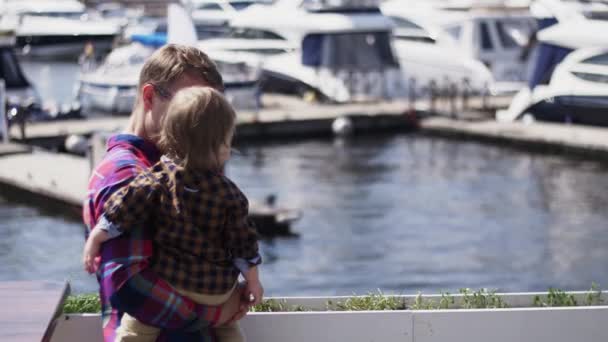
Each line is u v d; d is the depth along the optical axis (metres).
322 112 37.00
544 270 19.34
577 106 34.12
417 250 20.72
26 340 3.37
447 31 41.03
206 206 3.45
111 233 3.41
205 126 3.42
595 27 34.06
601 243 21.19
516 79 41.00
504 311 4.34
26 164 26.38
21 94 36.66
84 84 38.50
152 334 3.53
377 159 31.80
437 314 4.32
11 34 36.72
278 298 4.72
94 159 21.88
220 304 3.53
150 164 3.66
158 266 3.45
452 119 36.72
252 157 32.28
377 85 40.75
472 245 21.16
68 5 57.97
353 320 4.31
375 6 40.03
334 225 22.84
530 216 23.70
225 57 40.66
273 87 41.19
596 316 4.36
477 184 27.55
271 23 40.50
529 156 31.64
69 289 4.17
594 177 28.27
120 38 59.69
